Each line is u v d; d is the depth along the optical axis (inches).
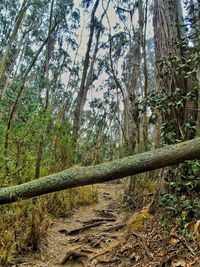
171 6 187.5
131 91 444.1
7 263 149.2
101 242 185.3
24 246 166.7
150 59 660.1
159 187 189.6
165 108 159.3
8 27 534.6
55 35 585.6
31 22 550.6
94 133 749.9
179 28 184.2
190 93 149.6
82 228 229.1
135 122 321.1
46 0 456.1
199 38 144.7
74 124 542.0
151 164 42.0
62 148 278.4
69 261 166.6
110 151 698.2
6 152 195.5
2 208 173.6
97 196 352.5
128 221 220.1
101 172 44.1
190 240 120.3
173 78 169.5
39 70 618.5
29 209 187.3
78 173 45.2
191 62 144.9
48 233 210.1
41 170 252.4
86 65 579.2
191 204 133.9
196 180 133.3
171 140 150.8
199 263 103.3
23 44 607.2
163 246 129.8
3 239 153.0
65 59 642.8
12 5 518.6
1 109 229.5
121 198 339.0
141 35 388.8
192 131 157.5
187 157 40.8
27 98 258.8
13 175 199.9
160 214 172.9
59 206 270.8
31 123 219.3
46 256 169.3
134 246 152.5
